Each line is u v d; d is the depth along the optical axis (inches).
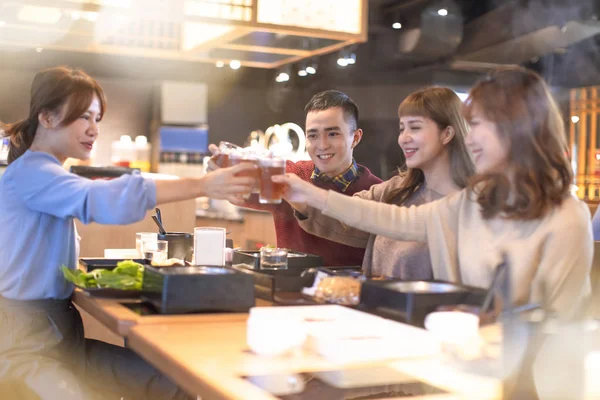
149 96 338.0
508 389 56.2
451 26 257.6
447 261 84.6
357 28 166.1
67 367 86.1
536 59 269.1
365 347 57.9
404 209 88.9
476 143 78.0
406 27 269.6
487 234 78.8
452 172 98.3
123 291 84.1
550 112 75.4
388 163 327.9
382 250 100.2
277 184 87.5
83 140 96.3
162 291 73.2
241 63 211.9
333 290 79.5
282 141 317.7
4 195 90.0
